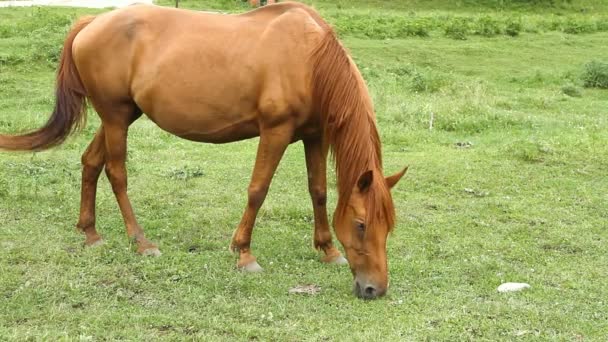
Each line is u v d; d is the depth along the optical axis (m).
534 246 6.30
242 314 4.65
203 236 6.37
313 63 5.17
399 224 6.81
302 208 7.12
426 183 8.27
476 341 4.30
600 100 15.50
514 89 16.45
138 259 5.66
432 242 6.35
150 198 7.41
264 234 6.45
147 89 5.55
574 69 18.55
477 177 8.49
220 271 5.45
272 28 5.36
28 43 16.73
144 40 5.57
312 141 5.61
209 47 5.42
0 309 4.63
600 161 9.17
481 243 6.30
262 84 5.30
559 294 5.13
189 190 7.81
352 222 4.86
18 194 7.21
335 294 5.04
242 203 7.40
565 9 29.66
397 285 5.27
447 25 22.31
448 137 11.17
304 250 6.07
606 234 6.62
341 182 4.96
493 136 11.21
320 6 27.55
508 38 22.11
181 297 4.93
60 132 5.86
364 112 4.98
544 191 8.01
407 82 15.70
